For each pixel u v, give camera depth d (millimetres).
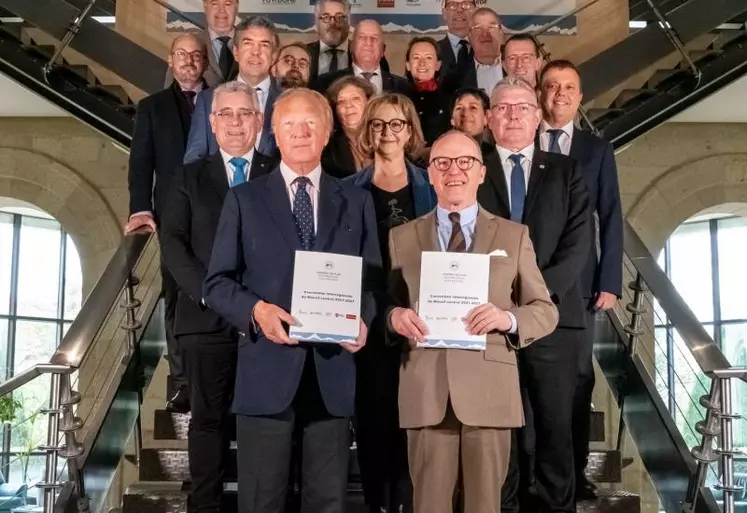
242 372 2545
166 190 3721
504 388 2535
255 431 2521
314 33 6590
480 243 2645
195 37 3902
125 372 4012
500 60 4566
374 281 2643
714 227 10148
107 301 3551
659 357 9609
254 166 3139
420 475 2594
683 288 10438
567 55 6719
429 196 3148
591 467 3750
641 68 5520
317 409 2594
